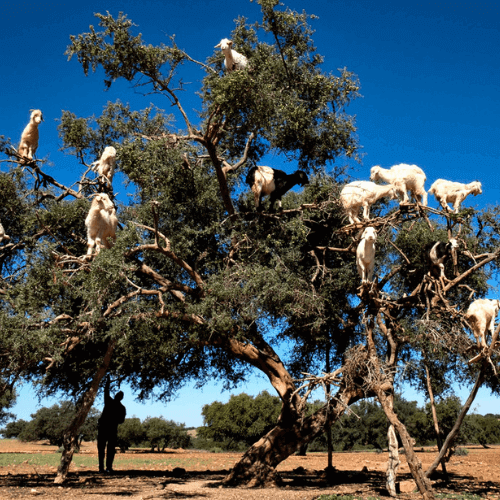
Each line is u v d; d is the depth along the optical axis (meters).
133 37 14.90
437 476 17.59
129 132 17.05
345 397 15.77
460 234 14.46
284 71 17.14
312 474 18.86
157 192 15.48
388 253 16.78
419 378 16.61
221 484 14.68
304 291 14.91
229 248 16.44
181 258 15.52
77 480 15.36
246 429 45.72
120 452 42.19
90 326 13.30
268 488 14.13
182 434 50.50
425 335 13.37
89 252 13.77
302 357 19.31
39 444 53.84
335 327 17.55
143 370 17.45
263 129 15.25
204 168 17.03
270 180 15.74
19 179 16.28
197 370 18.88
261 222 16.44
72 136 17.03
